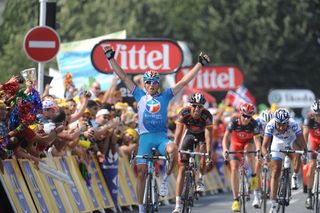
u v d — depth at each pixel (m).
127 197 34.59
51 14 32.50
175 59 39.34
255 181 32.41
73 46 40.62
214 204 36.53
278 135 29.59
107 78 40.28
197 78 54.66
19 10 44.22
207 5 90.00
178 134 29.02
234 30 91.44
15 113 25.36
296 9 93.19
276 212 29.44
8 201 24.36
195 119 28.94
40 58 30.98
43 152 27.48
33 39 30.98
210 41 89.81
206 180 44.38
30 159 25.64
